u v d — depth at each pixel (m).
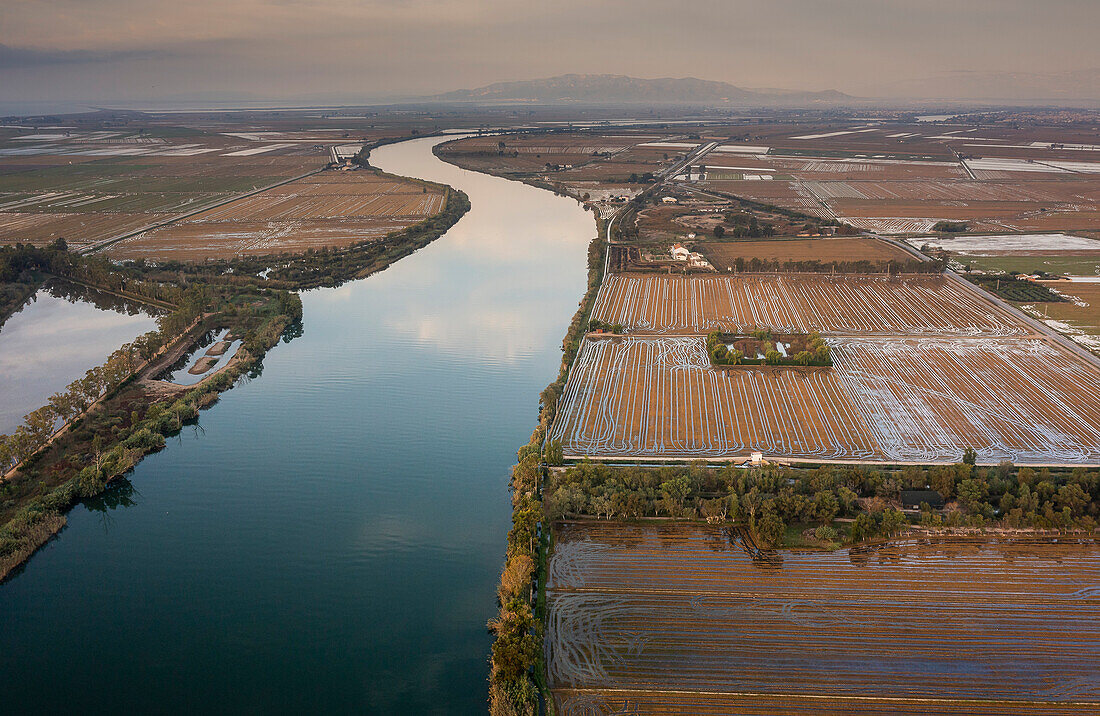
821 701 88.38
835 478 129.38
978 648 96.00
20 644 103.00
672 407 164.62
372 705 92.62
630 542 119.50
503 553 121.88
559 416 161.88
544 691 90.69
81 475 137.00
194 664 99.25
